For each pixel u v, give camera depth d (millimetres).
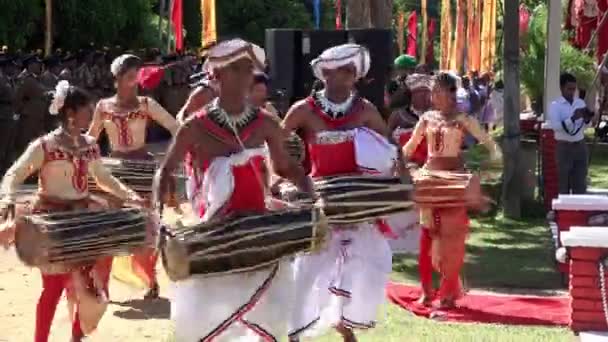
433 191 9250
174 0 29281
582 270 8391
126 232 7277
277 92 12891
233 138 6133
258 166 6191
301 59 12961
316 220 6180
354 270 7164
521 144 15664
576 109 13641
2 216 7168
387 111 12570
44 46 33312
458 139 9375
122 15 34844
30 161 7293
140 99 9281
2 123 18312
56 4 32969
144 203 7742
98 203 7684
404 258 12148
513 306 9656
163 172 6125
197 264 5848
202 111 6148
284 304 6230
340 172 7250
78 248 7121
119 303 9594
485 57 39531
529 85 24281
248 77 6141
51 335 8359
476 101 26547
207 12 24391
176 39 29328
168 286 10250
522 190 15461
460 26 42562
